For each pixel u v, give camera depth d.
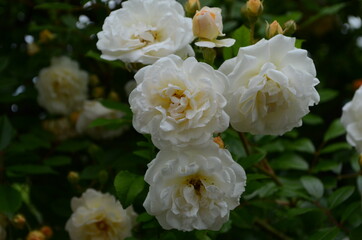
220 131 0.49
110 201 0.66
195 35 0.54
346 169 0.84
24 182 0.74
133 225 0.66
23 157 0.73
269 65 0.50
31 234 0.67
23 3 0.86
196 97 0.49
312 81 0.50
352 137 0.64
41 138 0.79
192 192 0.50
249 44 0.56
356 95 0.64
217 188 0.49
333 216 0.67
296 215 0.67
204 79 0.49
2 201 0.65
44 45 0.83
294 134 0.74
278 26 0.55
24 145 0.73
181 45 0.54
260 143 0.68
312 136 0.93
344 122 0.65
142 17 0.56
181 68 0.50
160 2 0.56
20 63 0.84
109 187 0.70
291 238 0.74
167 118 0.48
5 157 0.72
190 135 0.48
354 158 0.72
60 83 0.81
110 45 0.55
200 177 0.50
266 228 0.73
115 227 0.65
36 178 0.80
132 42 0.54
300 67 0.51
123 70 0.82
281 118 0.51
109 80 0.84
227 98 0.50
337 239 0.63
